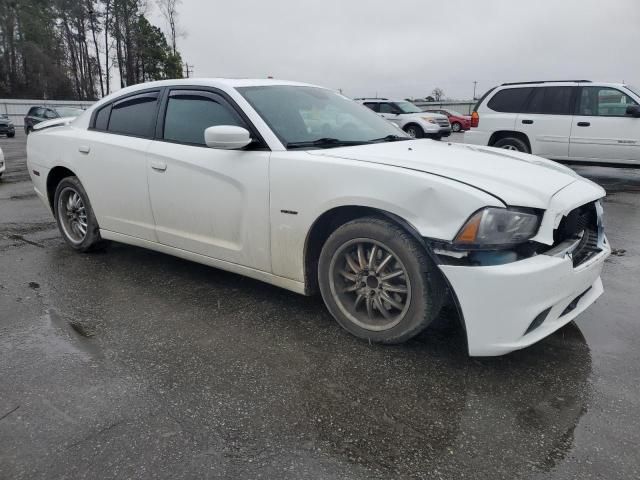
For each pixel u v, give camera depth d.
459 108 40.56
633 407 2.27
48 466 1.89
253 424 2.15
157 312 3.30
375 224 2.66
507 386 2.44
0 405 2.28
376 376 2.52
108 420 2.17
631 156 8.32
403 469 1.89
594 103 8.57
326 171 2.78
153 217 3.75
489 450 1.99
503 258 2.39
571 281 2.53
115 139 3.96
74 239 4.59
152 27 55.66
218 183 3.25
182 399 2.32
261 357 2.71
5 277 3.97
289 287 3.13
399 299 2.72
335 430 2.11
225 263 3.40
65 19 55.09
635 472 1.86
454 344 2.85
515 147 9.35
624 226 5.77
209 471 1.87
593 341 2.90
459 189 2.40
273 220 3.02
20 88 52.84
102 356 2.72
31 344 2.86
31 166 4.79
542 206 2.45
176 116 3.62
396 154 2.95
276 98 3.47
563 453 1.97
